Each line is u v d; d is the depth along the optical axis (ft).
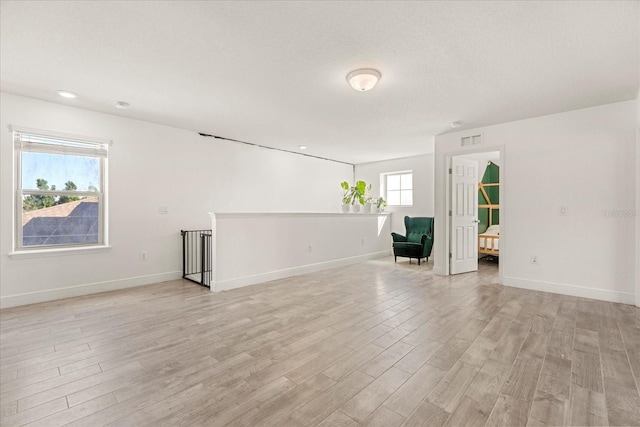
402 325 9.00
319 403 5.39
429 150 20.16
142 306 10.77
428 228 20.31
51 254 11.46
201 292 12.62
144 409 5.23
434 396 5.57
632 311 10.14
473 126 14.40
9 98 10.61
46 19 6.39
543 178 12.75
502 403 5.36
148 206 13.98
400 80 9.34
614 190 11.23
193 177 15.58
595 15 6.16
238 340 7.98
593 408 5.21
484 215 20.89
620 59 7.98
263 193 18.97
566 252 12.24
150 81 9.54
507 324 9.05
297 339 8.05
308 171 21.97
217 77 9.24
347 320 9.42
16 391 5.75
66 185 12.08
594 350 7.34
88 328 8.77
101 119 12.59
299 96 10.75
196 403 5.39
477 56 7.89
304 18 6.36
